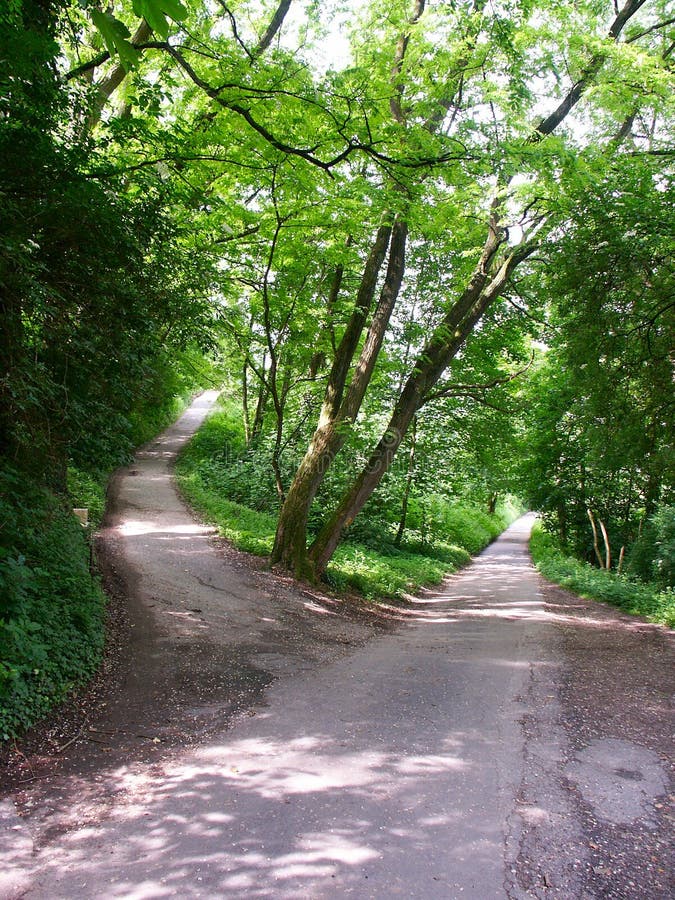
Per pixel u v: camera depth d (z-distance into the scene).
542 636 9.86
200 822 3.42
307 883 2.91
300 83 7.61
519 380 20.41
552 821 3.66
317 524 17.06
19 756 4.03
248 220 10.63
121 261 5.74
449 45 9.55
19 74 4.64
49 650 5.31
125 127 5.74
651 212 9.27
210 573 10.60
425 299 18.06
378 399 18.47
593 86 10.02
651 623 11.66
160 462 24.67
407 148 7.89
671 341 10.80
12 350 5.02
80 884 2.82
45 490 6.66
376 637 9.12
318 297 14.09
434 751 4.69
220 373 23.50
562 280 11.27
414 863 3.13
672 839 3.50
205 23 8.30
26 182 4.86
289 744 4.66
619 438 12.04
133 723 4.82
